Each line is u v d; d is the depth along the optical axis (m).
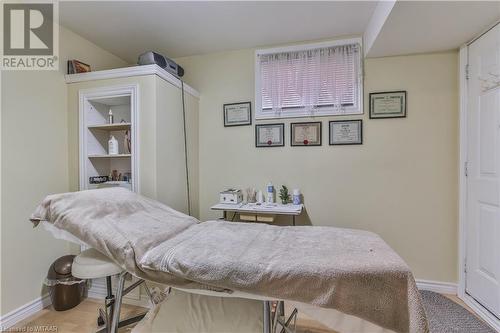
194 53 2.85
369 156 2.44
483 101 1.94
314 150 2.56
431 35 1.99
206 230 1.61
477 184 2.00
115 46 2.66
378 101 2.40
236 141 2.78
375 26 2.06
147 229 1.48
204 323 1.29
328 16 2.17
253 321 1.29
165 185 2.25
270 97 2.67
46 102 2.10
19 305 1.88
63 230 1.42
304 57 2.58
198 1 1.96
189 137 2.68
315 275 1.06
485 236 1.92
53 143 2.16
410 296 1.02
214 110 2.85
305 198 2.59
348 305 1.04
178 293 1.54
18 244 1.89
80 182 2.26
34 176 2.01
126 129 2.47
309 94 2.56
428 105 2.30
